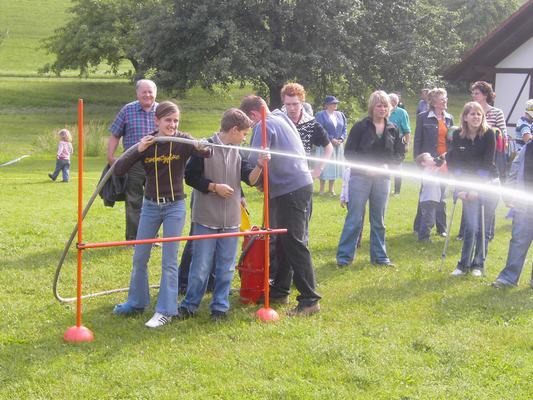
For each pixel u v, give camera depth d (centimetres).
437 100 1012
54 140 2633
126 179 869
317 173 777
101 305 668
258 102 659
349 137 827
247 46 3111
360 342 567
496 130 872
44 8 7494
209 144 583
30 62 6075
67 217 1155
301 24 3250
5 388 481
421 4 3450
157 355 540
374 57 3309
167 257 613
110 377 498
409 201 1363
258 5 3166
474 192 787
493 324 629
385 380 498
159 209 612
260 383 489
